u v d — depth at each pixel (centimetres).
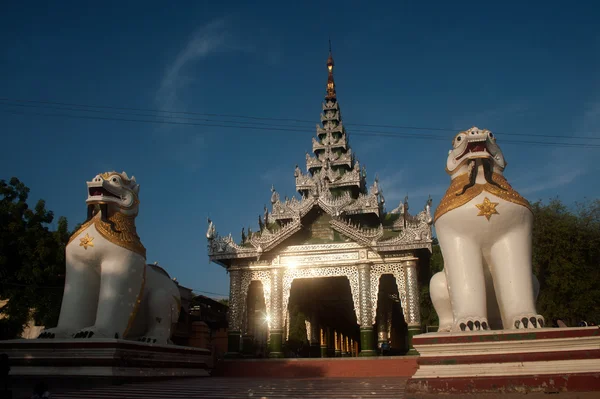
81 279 1558
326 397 1112
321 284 3062
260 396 1158
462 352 995
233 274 2588
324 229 2620
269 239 2527
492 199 1149
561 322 1095
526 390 916
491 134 1253
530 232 1156
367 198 2734
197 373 1952
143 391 1272
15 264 2150
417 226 2375
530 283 1107
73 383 1372
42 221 2286
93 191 1598
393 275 2578
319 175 3234
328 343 3566
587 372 905
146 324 1744
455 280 1125
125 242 1573
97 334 1441
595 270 2584
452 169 1270
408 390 989
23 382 1395
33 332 2936
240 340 2505
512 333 971
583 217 2705
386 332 3080
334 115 3509
